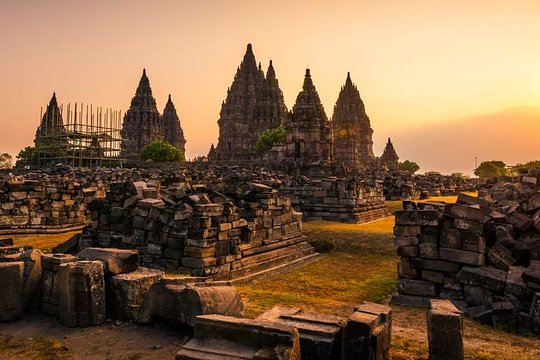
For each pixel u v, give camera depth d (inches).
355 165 3506.4
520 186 1168.2
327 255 748.6
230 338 224.2
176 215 535.5
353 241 801.6
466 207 449.1
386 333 247.9
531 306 368.5
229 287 325.1
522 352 306.5
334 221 1111.0
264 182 1195.3
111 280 335.9
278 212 708.0
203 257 516.1
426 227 465.7
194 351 222.2
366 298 477.7
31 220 897.5
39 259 352.2
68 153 3068.4
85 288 315.3
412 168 5565.9
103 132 3203.7
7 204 872.3
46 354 265.4
